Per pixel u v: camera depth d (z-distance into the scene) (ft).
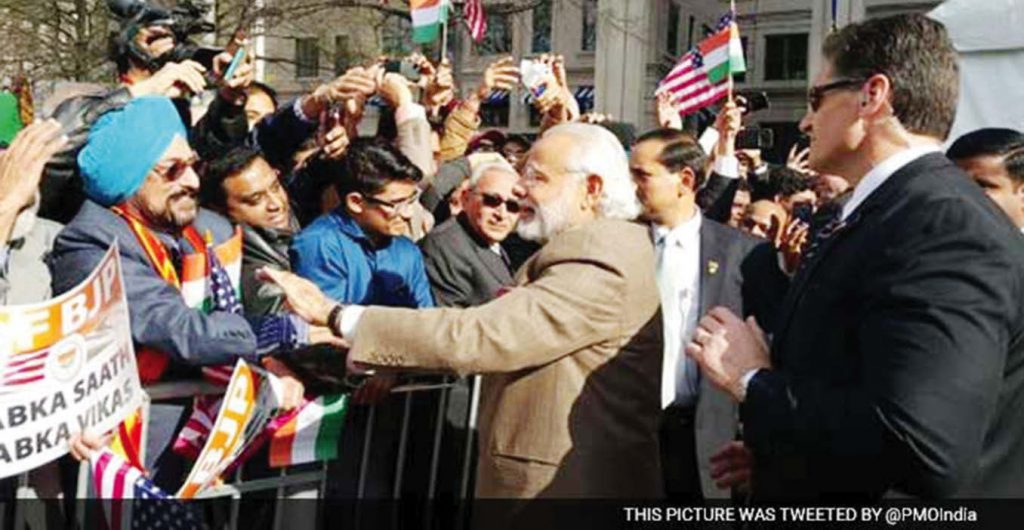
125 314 7.57
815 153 6.79
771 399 6.33
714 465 7.89
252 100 15.65
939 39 6.45
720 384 6.73
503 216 12.60
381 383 9.56
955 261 5.70
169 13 12.82
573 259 8.00
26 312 6.89
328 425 9.17
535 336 7.70
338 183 10.88
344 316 8.09
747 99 19.93
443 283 12.60
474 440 10.59
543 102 17.26
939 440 5.48
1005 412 6.02
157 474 8.23
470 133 16.93
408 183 10.68
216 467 7.89
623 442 8.07
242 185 10.43
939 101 6.38
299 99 13.32
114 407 7.54
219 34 45.29
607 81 105.29
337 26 56.90
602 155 8.34
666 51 112.37
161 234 8.68
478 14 34.30
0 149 10.61
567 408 8.02
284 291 8.18
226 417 7.77
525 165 8.63
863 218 6.34
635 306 8.10
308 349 8.73
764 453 6.53
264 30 53.67
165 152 8.37
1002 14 18.54
